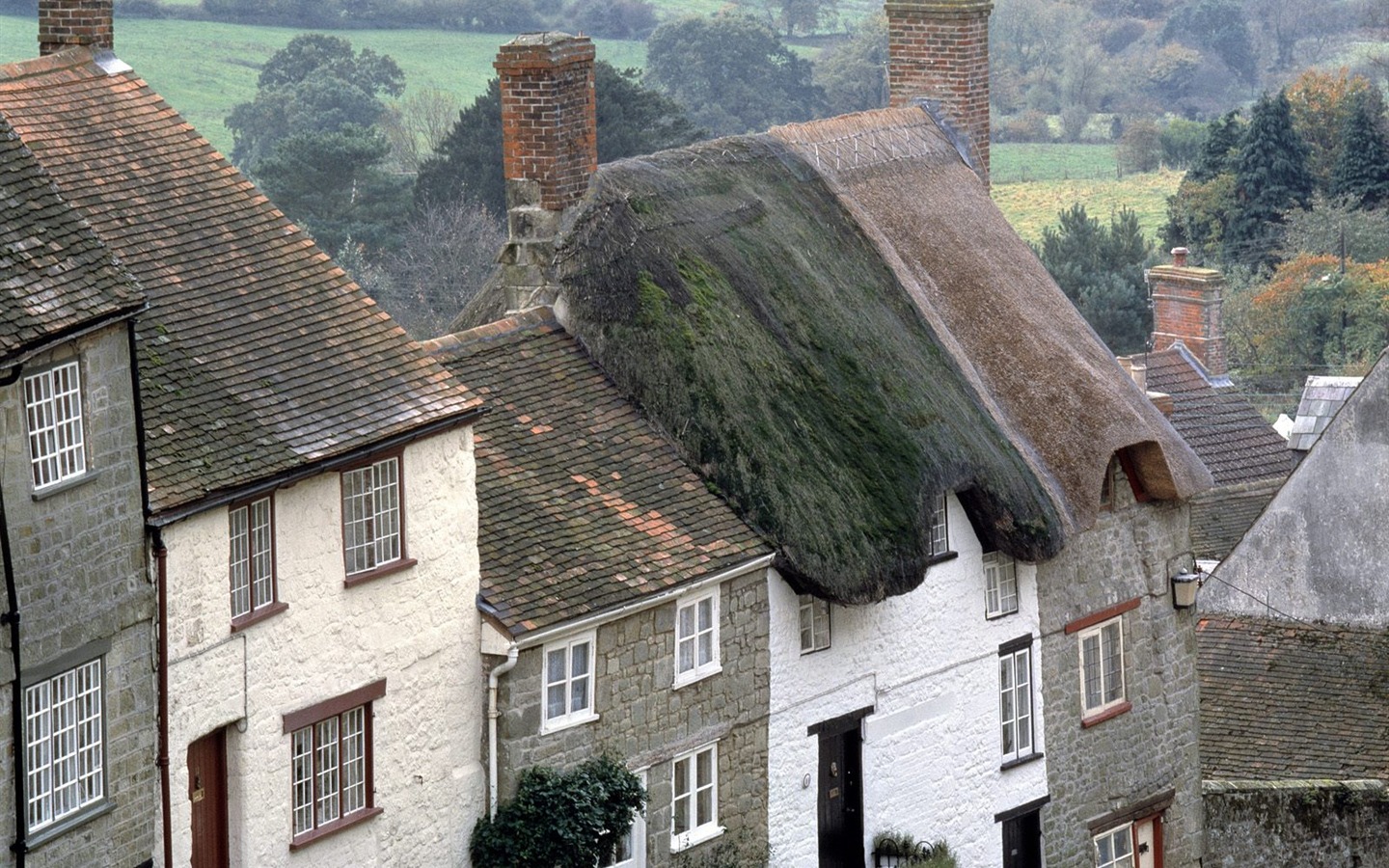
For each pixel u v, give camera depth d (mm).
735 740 51406
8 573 37125
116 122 46344
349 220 129250
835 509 52281
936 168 64125
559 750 47688
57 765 38594
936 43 66125
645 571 48781
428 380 46125
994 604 58281
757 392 53062
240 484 41281
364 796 44938
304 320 45406
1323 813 62375
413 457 45188
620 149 118875
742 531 51219
